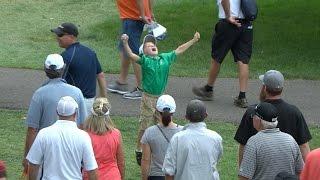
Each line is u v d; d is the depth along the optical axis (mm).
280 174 21156
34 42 54531
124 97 41375
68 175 22969
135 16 41281
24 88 42562
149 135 26391
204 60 50312
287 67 49188
